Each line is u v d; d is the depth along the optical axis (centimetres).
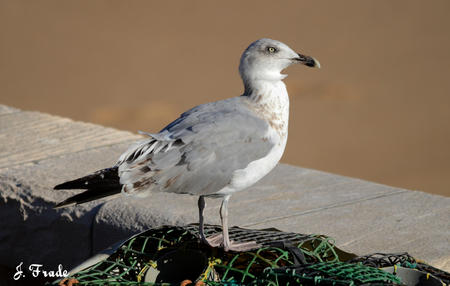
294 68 4450
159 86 4253
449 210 1056
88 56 4797
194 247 775
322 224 992
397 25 5456
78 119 3681
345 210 1052
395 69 4456
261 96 829
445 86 4122
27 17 5538
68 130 1484
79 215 1028
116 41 5147
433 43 5003
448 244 930
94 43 5069
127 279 747
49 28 5322
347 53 4812
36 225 1080
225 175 786
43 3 5900
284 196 1112
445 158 3083
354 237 948
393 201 1095
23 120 1557
